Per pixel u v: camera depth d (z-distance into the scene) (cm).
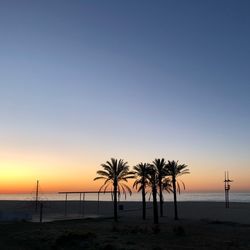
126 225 7300
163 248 4169
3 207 17388
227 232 6078
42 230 5800
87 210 14738
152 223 7956
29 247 4119
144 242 4688
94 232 5684
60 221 8594
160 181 8744
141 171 9075
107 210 14725
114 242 4444
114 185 8475
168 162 9212
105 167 8444
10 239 4769
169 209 14838
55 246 4041
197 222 8325
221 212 12712
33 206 15738
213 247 4356
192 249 4159
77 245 4172
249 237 5428
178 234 5553
